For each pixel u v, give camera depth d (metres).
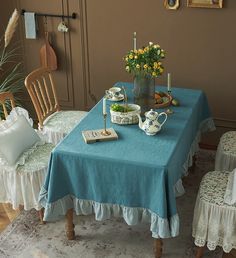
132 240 2.97
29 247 2.92
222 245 2.64
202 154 4.00
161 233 2.53
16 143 3.04
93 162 2.56
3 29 4.36
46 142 3.28
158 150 2.62
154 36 3.92
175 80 4.03
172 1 3.71
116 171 2.54
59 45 4.25
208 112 3.57
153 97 3.03
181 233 3.02
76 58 4.25
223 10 3.62
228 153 3.20
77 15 4.05
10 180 3.01
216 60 3.82
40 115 3.52
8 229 3.09
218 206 2.57
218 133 4.08
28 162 3.03
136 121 2.97
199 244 2.68
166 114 2.88
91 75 4.29
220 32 3.71
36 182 2.99
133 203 2.61
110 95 3.35
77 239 2.98
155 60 2.86
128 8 3.89
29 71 4.47
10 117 3.25
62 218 3.19
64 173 2.67
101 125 2.96
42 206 2.89
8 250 2.90
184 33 3.82
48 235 3.03
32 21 4.16
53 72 4.39
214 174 2.87
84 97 4.41
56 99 3.79
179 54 3.91
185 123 2.96
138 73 2.93
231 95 3.91
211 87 3.94
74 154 2.58
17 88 4.46
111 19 3.98
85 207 2.75
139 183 2.53
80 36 4.14
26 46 4.36
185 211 3.25
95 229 3.07
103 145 2.69
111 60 4.16
